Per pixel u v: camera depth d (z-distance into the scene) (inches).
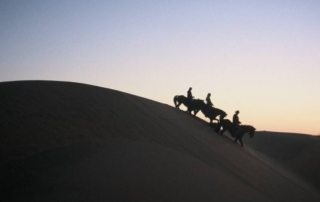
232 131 950.4
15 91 599.5
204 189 427.2
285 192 641.0
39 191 336.5
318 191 959.6
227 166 615.2
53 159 403.5
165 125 717.9
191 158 544.7
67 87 708.0
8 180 355.9
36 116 511.8
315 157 1409.9
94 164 405.7
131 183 377.4
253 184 575.2
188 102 1036.5
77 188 345.1
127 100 792.9
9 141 424.8
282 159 1526.8
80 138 475.8
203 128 925.2
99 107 640.4
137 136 559.8
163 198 364.8
